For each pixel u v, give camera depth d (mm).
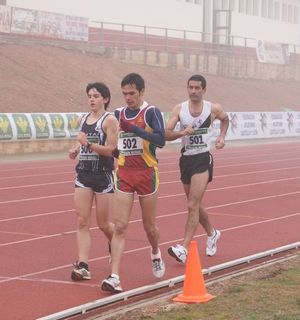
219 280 14883
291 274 15438
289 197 29219
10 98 59531
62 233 20484
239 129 66500
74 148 14953
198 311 12586
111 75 75188
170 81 83625
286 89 104938
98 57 81062
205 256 17500
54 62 71250
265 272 15680
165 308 12836
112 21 91000
